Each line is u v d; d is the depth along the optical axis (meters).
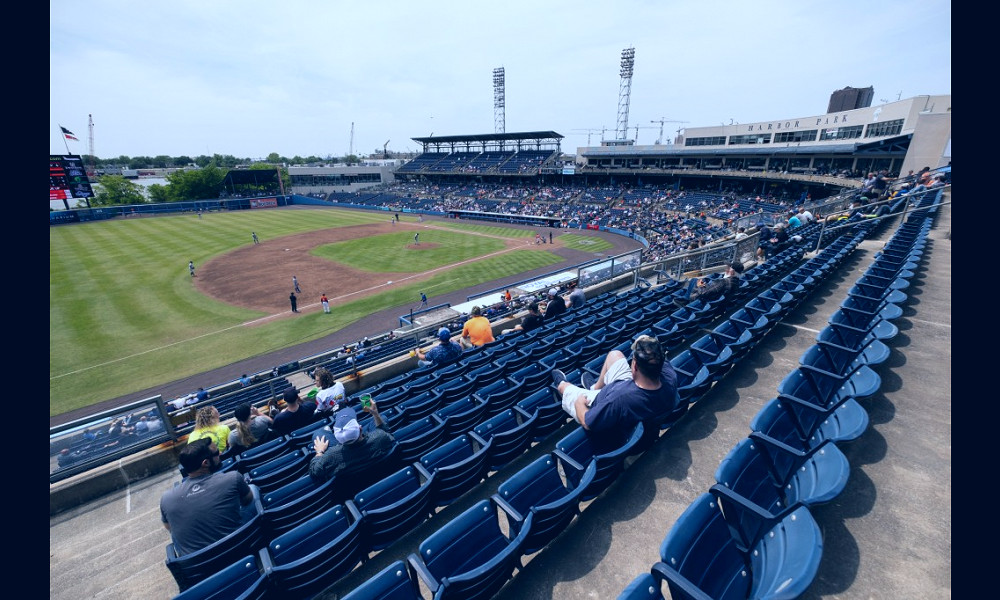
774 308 7.32
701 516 2.92
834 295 9.53
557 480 4.12
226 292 29.55
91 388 17.67
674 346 7.84
